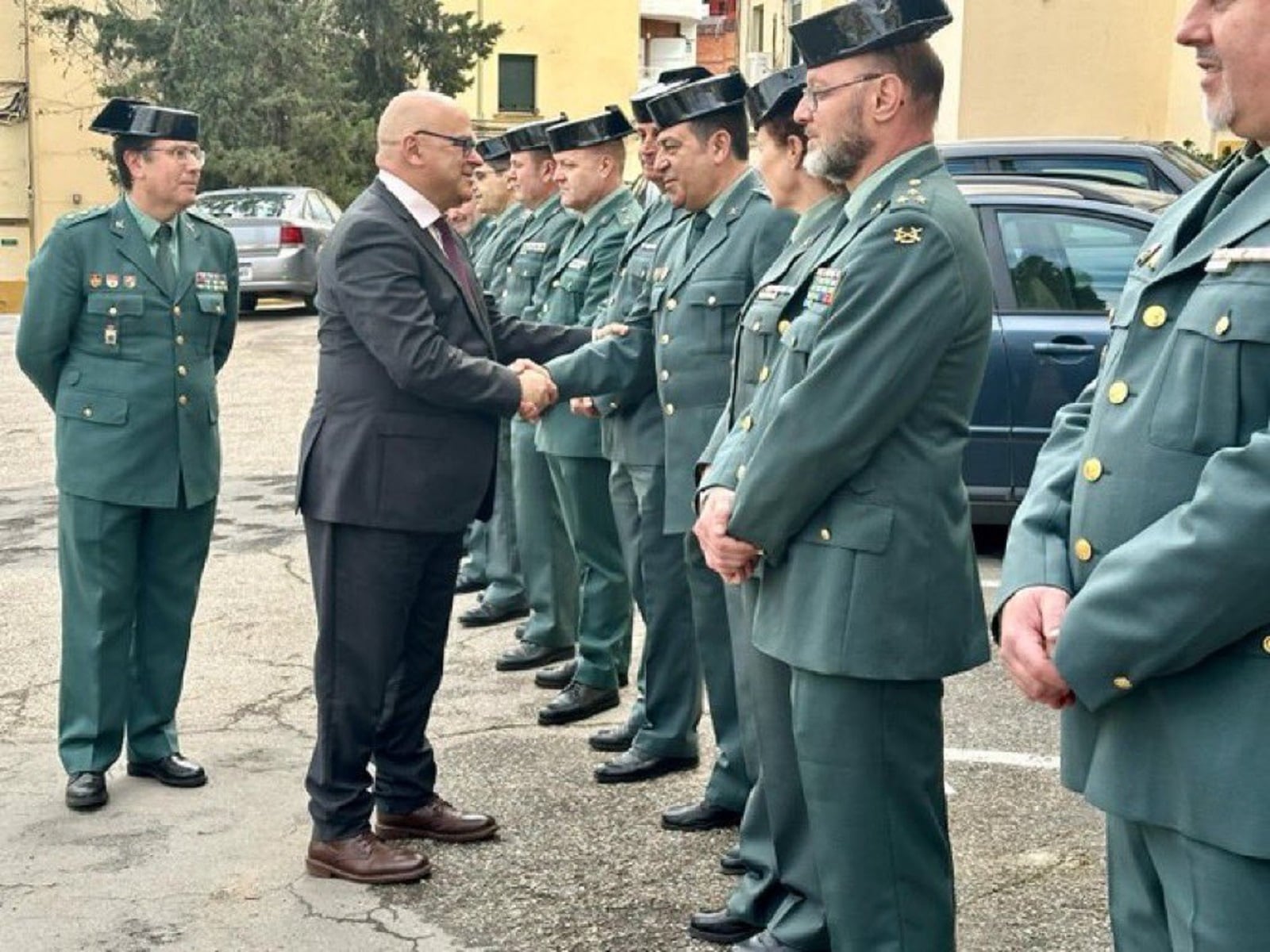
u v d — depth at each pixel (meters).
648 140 4.27
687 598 4.32
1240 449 1.86
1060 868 3.77
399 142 3.71
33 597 6.63
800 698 2.86
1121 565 1.95
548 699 5.21
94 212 4.33
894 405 2.71
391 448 3.67
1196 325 1.97
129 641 4.36
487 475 3.86
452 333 3.78
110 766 4.33
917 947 2.86
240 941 3.49
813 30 2.85
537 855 3.92
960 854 3.86
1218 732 1.92
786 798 3.14
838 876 2.86
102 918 3.61
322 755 3.78
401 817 3.99
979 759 4.50
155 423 4.28
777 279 3.19
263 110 25.48
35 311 4.24
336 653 3.73
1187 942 1.98
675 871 3.80
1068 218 6.83
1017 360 6.64
